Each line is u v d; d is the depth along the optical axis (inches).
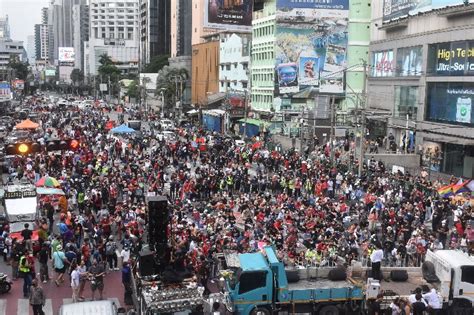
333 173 1835.6
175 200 1512.1
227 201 1509.6
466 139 2186.3
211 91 4859.7
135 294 886.4
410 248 1121.4
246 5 5064.0
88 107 5068.9
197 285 847.7
